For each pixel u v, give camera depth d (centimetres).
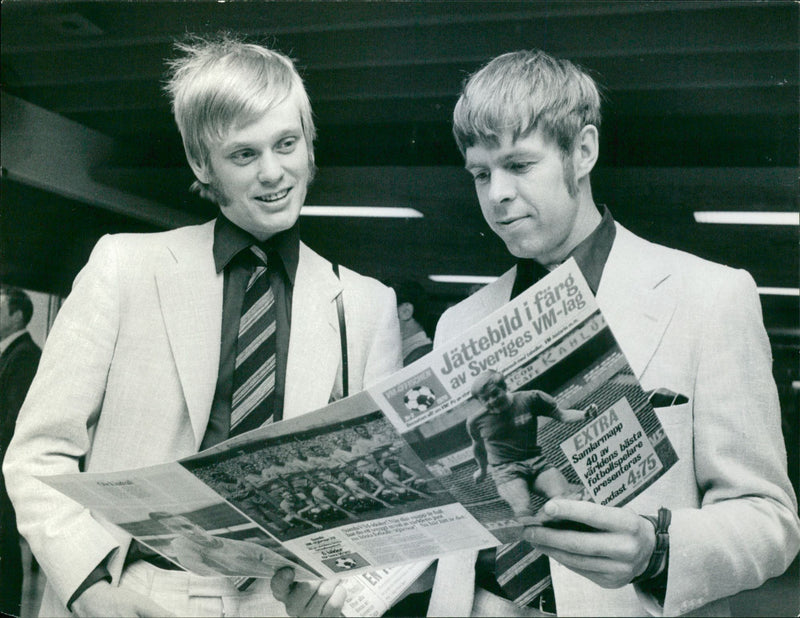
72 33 156
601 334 102
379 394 98
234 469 105
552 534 111
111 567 131
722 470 124
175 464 104
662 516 119
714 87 138
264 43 150
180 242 144
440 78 144
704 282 131
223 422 137
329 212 145
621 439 108
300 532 112
